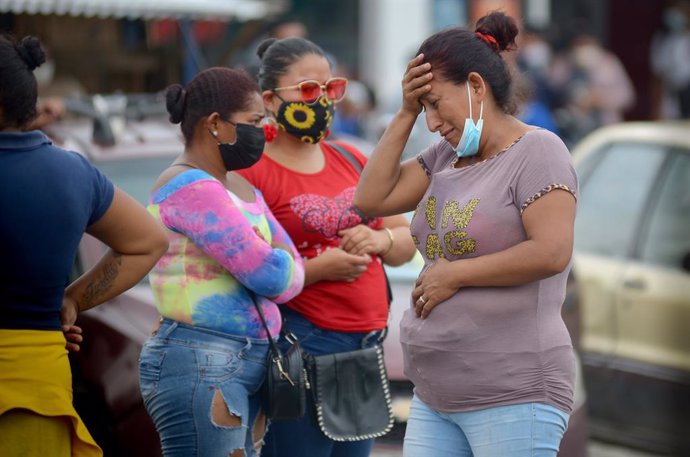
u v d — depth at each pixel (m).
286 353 11.37
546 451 10.00
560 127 36.62
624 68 46.41
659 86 45.59
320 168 12.38
